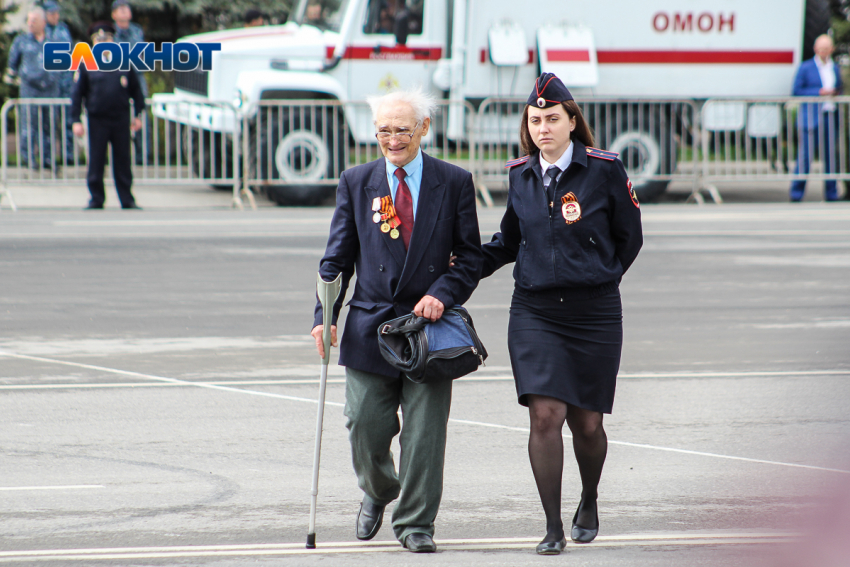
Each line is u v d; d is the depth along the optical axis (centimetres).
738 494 1789
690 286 3712
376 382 1555
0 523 1647
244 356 2761
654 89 5934
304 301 3425
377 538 1619
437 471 1541
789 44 6019
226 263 4028
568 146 1576
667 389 2477
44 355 2742
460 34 5716
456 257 1578
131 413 2256
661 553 1522
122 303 3366
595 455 1591
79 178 5809
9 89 6856
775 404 2347
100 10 7881
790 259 4216
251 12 6450
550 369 1531
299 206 5753
